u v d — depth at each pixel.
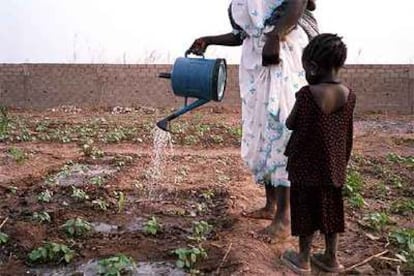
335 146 4.28
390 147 11.81
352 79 18.88
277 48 5.02
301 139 4.29
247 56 5.39
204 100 5.44
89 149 10.07
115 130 12.88
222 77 5.45
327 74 4.30
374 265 4.76
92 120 15.63
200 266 4.62
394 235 5.25
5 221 5.52
